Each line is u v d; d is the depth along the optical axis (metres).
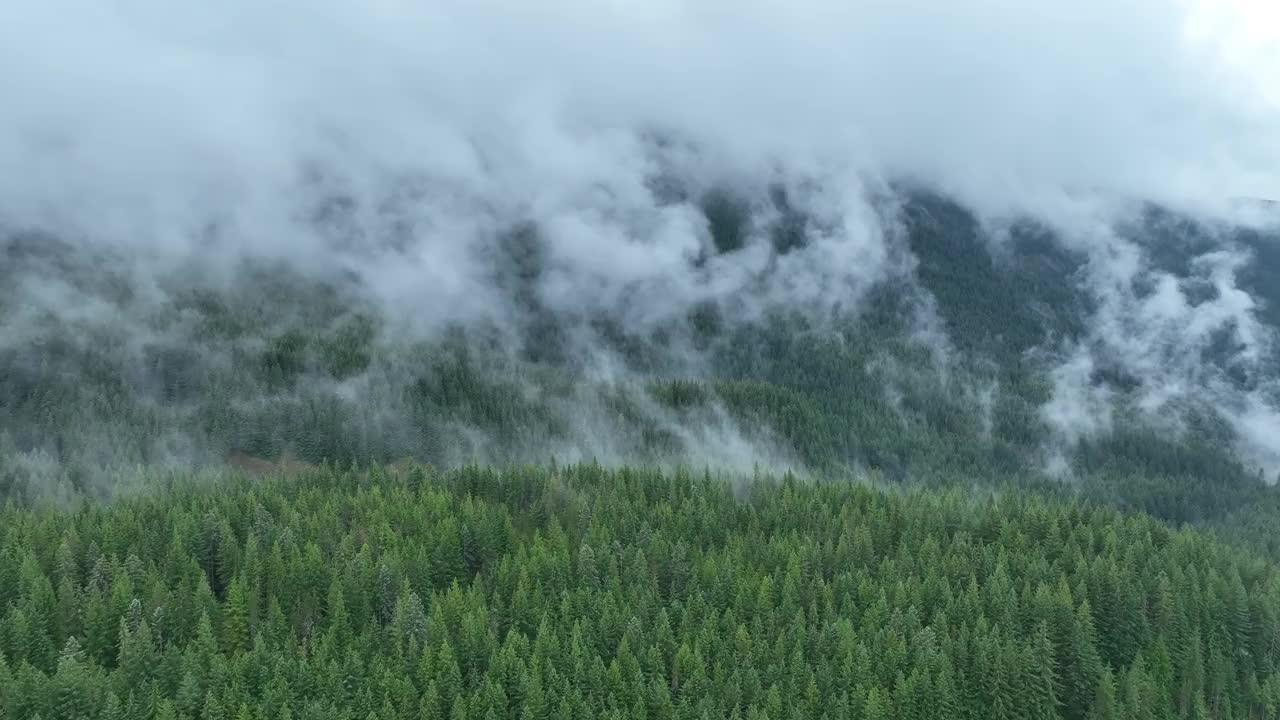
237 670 83.31
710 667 93.38
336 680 83.69
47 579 95.31
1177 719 92.62
